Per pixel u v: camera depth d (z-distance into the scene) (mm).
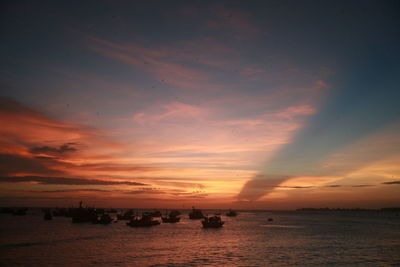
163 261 55625
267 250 68438
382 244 77875
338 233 110500
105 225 152500
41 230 116875
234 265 52312
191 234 108438
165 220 187625
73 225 148125
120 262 54562
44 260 56094
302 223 182375
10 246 73438
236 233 112125
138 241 85500
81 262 54469
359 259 56844
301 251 66875
